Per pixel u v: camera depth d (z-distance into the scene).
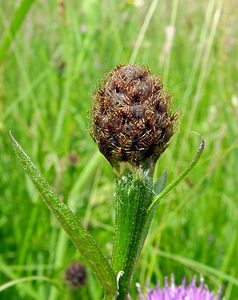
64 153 0.20
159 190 0.07
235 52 0.26
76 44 0.24
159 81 0.07
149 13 0.19
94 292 0.16
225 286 0.17
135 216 0.07
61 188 0.19
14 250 0.19
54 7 0.30
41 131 0.23
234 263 0.18
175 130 0.07
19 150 0.06
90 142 0.22
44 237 0.19
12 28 0.14
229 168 0.22
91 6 0.24
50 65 0.26
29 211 0.19
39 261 0.18
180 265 0.18
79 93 0.24
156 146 0.07
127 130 0.07
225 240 0.20
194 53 0.26
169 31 0.21
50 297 0.16
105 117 0.07
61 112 0.22
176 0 0.21
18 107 0.25
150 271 0.16
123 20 0.29
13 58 0.27
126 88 0.07
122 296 0.07
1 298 0.16
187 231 0.20
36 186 0.06
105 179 0.21
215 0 0.23
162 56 0.21
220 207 0.21
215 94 0.25
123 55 0.24
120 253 0.07
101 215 0.20
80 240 0.07
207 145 0.22
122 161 0.07
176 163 0.19
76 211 0.19
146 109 0.06
